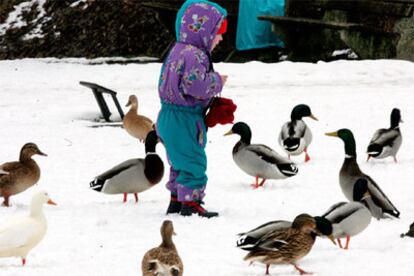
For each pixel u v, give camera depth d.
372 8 25.67
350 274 7.59
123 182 10.50
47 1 33.56
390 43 25.72
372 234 9.15
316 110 18.09
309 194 11.24
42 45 31.22
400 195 11.05
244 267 7.88
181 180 10.10
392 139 13.13
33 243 7.88
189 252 8.36
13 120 17.47
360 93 20.09
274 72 22.72
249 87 21.02
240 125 11.80
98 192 11.54
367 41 25.92
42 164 13.42
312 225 7.54
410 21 25.66
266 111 18.05
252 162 11.51
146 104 19.41
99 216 10.05
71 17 32.34
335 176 12.41
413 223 8.99
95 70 24.59
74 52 30.66
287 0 27.75
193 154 10.11
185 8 10.11
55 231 9.29
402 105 18.56
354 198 9.55
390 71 22.81
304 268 7.79
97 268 7.80
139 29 31.47
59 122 17.36
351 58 26.83
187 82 9.89
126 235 9.15
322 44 27.30
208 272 7.67
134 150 14.79
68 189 11.70
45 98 20.17
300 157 13.91
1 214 10.19
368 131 15.99
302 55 27.70
